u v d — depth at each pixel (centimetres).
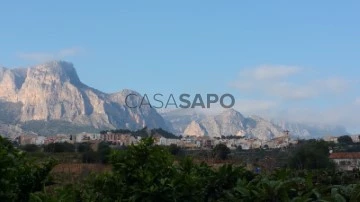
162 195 520
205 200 590
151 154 554
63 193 491
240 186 538
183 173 555
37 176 578
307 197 488
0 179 476
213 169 636
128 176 550
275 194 492
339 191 527
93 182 555
